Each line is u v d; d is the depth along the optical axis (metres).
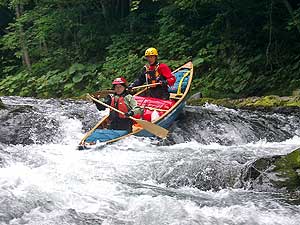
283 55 13.38
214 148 7.59
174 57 15.20
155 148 7.46
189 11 15.05
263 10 13.59
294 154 5.77
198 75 14.30
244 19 14.15
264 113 10.22
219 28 14.73
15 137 7.91
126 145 7.53
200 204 5.10
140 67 15.08
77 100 11.60
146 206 4.93
